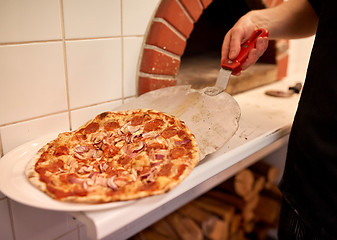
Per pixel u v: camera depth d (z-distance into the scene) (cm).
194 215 119
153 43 83
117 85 83
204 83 98
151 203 52
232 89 111
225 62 76
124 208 49
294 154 70
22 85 64
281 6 86
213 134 64
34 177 52
